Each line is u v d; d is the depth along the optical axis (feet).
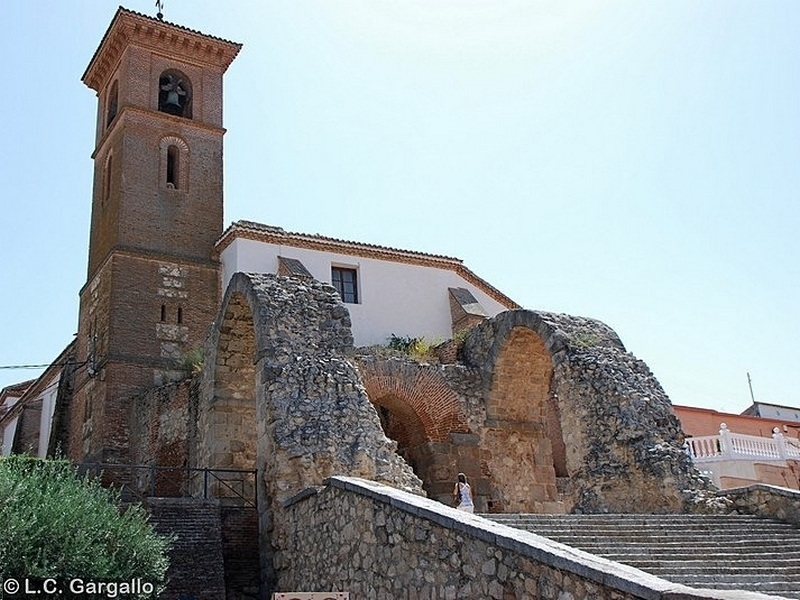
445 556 32.65
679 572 36.09
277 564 51.42
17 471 39.34
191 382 85.51
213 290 111.65
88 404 106.52
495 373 75.51
